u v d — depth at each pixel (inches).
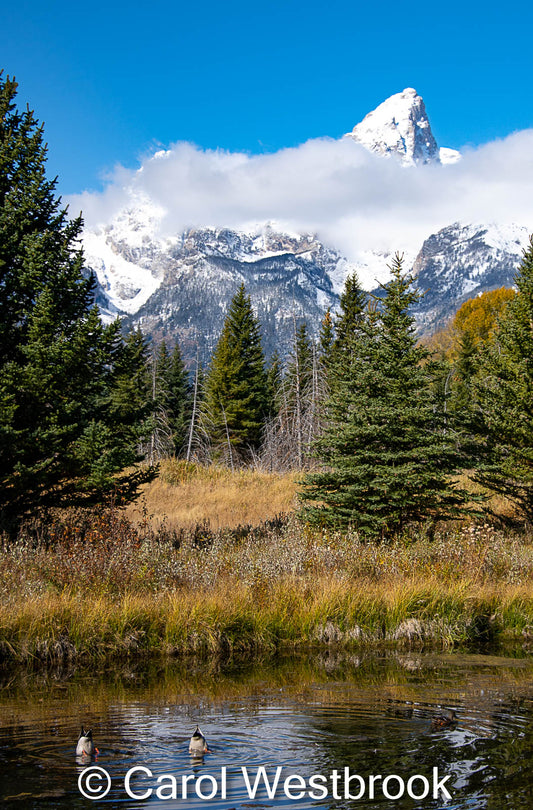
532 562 628.1
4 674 359.9
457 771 215.5
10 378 621.6
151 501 1202.6
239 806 187.0
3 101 703.7
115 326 685.9
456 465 758.5
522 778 210.8
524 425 872.9
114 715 275.6
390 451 759.1
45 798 189.2
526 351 899.4
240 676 359.3
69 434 648.4
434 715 279.3
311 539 650.8
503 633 501.7
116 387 770.2
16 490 634.8
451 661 407.2
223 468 1576.0
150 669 375.9
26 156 704.4
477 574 585.3
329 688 330.0
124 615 430.3
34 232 673.0
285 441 1603.1
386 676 361.7
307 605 486.6
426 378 745.6
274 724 262.7
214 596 461.7
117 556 504.1
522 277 930.1
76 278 684.7
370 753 230.8
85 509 696.4
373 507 728.3
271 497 1210.0
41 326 635.5
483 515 761.6
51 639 396.2
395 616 496.1
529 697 313.7
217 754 227.5
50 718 271.0
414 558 608.1
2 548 522.3
